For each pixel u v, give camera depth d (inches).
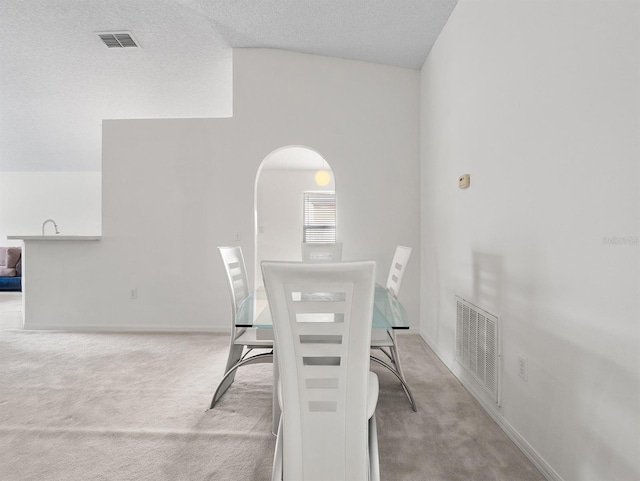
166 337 148.7
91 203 293.9
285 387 47.8
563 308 58.1
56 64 165.5
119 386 100.3
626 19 45.6
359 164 159.2
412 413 85.2
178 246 159.5
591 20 52.0
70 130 233.5
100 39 148.4
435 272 134.6
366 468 48.3
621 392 46.4
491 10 86.7
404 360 123.5
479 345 90.3
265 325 66.3
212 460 67.2
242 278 105.7
